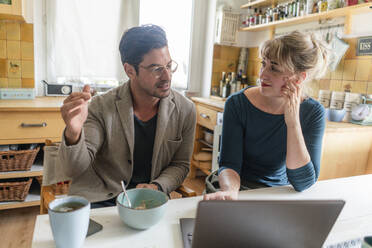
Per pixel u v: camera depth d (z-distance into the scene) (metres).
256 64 3.04
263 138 1.31
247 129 1.33
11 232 1.99
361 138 1.92
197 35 3.15
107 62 2.78
